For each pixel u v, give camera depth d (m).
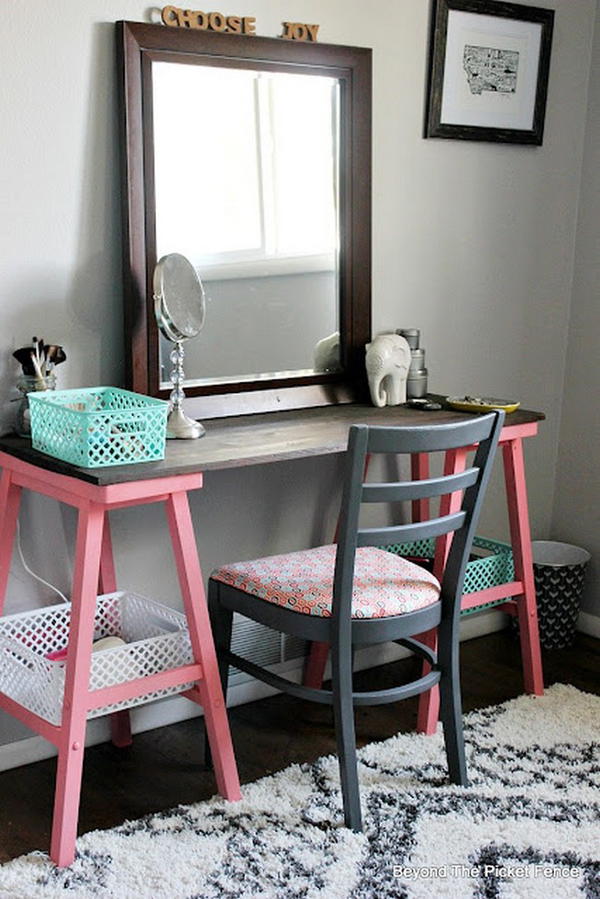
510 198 3.16
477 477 2.31
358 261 2.79
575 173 3.29
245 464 2.20
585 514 3.39
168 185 2.44
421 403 2.78
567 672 3.11
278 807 2.31
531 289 3.28
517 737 2.64
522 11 3.02
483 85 2.99
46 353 2.31
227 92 2.51
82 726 2.10
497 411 2.27
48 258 2.36
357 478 2.10
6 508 2.33
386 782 2.42
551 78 3.16
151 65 2.38
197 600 2.24
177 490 2.12
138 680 2.18
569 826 2.26
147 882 2.05
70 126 2.34
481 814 2.29
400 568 2.44
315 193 2.70
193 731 2.70
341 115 2.70
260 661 2.88
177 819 2.26
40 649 2.43
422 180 2.95
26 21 2.24
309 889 2.04
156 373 2.47
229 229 2.56
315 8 2.66
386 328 2.97
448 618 2.38
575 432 3.40
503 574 2.89
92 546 2.08
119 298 2.47
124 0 2.37
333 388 2.80
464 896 2.02
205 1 2.47
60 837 2.09
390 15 2.79
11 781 2.43
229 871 2.09
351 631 2.21
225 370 2.61
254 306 2.64
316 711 2.81
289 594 2.27
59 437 2.14
